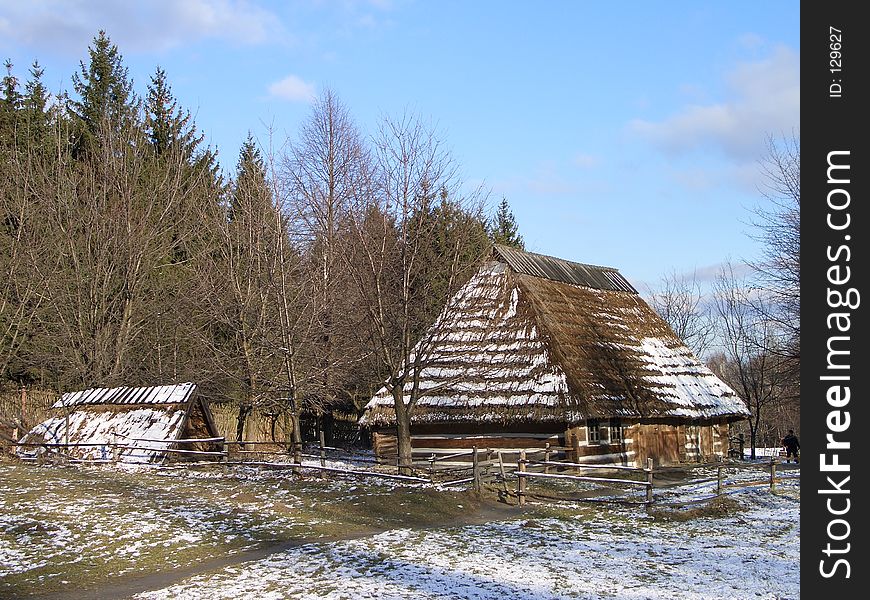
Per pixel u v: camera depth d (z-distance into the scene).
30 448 27.52
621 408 27.70
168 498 19.52
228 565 13.49
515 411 26.20
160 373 35.03
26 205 34.69
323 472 23.06
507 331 28.61
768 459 38.66
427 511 18.45
